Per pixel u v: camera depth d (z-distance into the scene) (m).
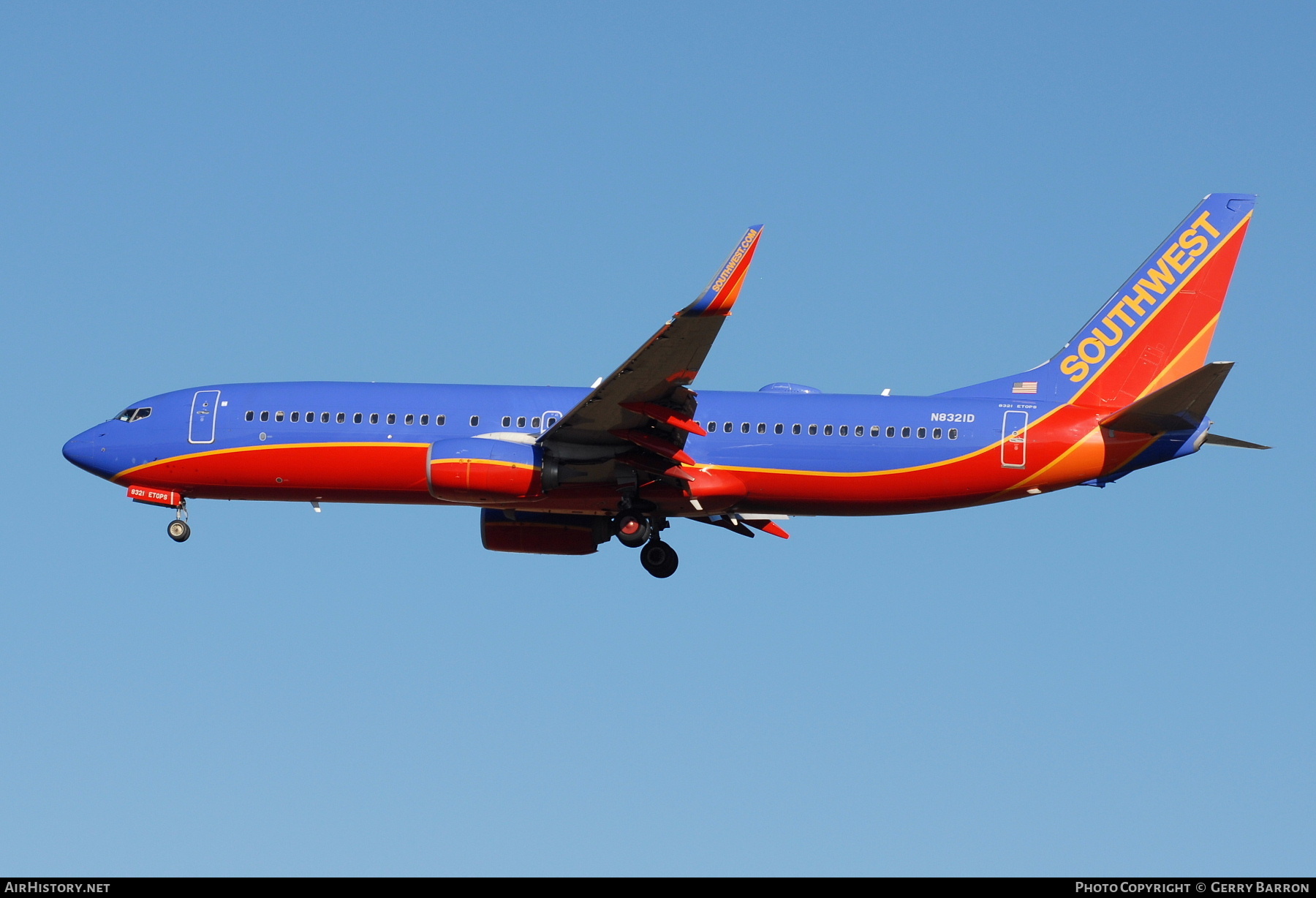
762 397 139.88
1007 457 136.75
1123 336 142.50
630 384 125.12
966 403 139.25
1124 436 136.62
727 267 115.19
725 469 138.00
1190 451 136.50
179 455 142.25
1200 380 125.94
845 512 140.88
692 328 118.00
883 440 137.38
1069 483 138.00
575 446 134.00
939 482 137.50
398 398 141.00
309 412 141.00
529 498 135.38
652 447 131.12
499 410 139.62
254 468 141.25
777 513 142.12
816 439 137.50
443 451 134.38
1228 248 142.62
